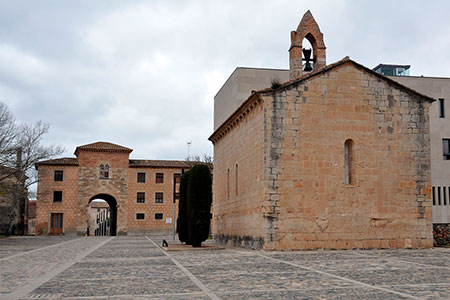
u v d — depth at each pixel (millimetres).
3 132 46188
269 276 13297
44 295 10180
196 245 27891
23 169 49625
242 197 29141
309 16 29047
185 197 32062
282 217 24172
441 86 54250
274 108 24859
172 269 15562
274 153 24547
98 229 116875
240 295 10000
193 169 28531
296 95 25188
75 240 45875
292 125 24922
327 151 25109
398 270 14727
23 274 14469
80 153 69375
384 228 25203
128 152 71250
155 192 71812
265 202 24156
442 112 54219
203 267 16109
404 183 25812
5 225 65688
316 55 28688
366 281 12133
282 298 9586
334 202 24812
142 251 26297
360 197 25141
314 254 21672
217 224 37594
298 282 11984
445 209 53406
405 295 9883
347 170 25891
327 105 25453
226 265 16750
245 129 28953
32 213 85375
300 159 24750
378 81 26266
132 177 71250
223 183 35875
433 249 25078
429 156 26312
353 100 25812
